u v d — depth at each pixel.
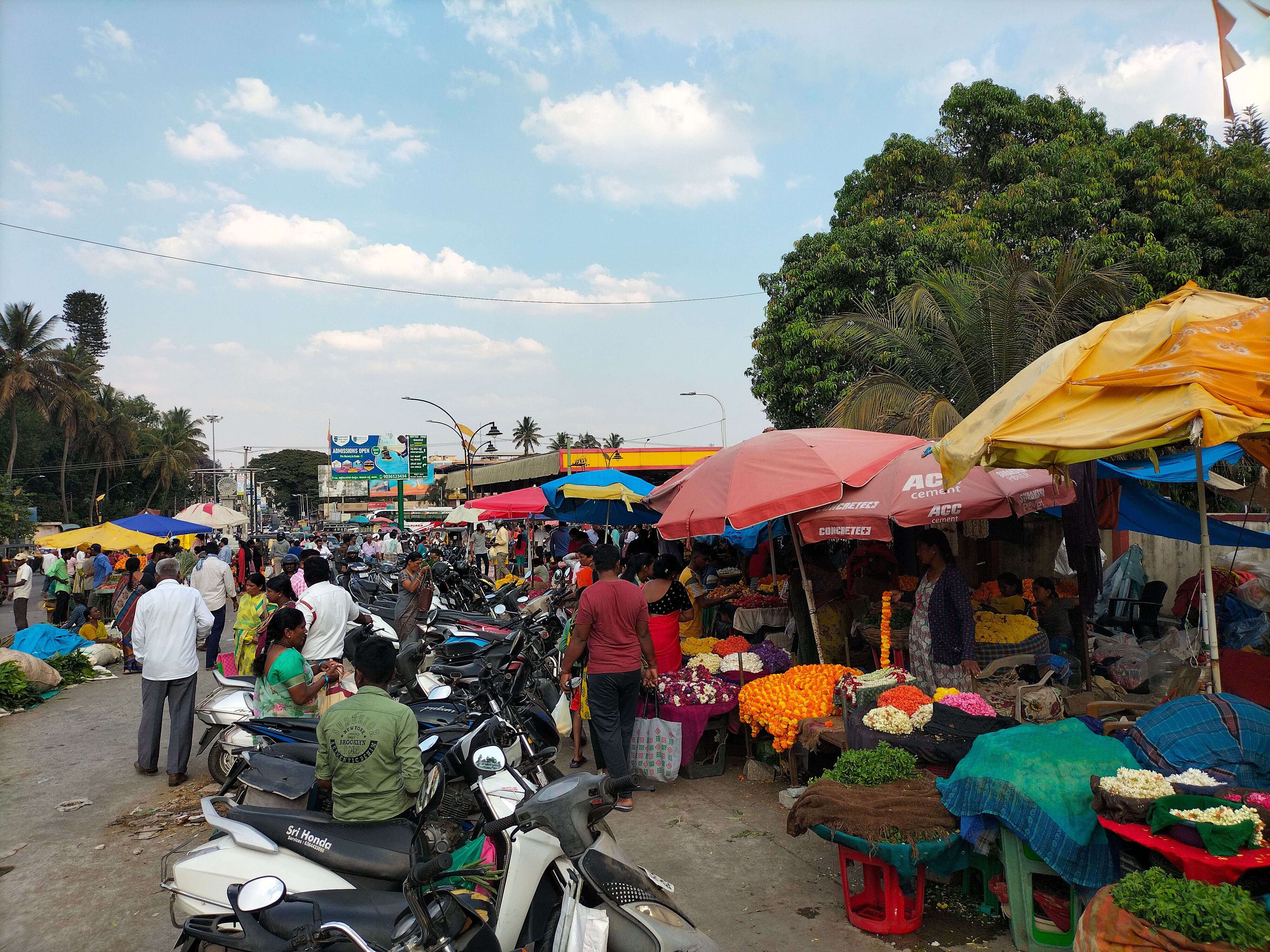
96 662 13.70
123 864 5.48
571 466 21.28
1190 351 3.97
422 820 3.91
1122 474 8.60
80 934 4.55
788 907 4.51
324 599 7.04
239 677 7.54
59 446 71.00
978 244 16.58
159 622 7.29
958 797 4.05
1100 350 4.48
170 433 84.88
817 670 6.70
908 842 3.97
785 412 19.73
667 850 5.38
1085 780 3.82
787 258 20.08
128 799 6.86
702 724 6.66
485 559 30.36
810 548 9.19
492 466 27.95
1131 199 17.20
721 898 4.65
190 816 6.39
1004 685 6.06
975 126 19.61
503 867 3.31
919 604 6.29
